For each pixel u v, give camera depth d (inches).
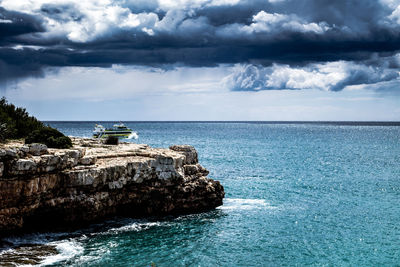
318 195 2273.6
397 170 3339.1
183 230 1565.0
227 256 1316.4
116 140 2364.7
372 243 1457.9
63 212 1473.9
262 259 1300.4
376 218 1787.6
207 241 1449.3
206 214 1812.3
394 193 2347.4
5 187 1280.8
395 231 1595.7
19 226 1336.1
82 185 1487.5
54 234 1438.2
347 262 1283.2
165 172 1733.5
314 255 1341.0
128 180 1642.5
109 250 1314.0
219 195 1963.6
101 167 1544.0
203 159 4092.0
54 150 1541.6
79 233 1466.5
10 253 1224.8
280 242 1460.4
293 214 1845.5
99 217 1600.6
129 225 1596.9
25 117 2182.6
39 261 1186.6
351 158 4325.8
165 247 1369.3
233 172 3147.1
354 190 2432.3
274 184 2610.7
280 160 4062.5
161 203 1744.6
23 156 1347.2
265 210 1908.2
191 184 1834.4
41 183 1376.7
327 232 1582.2
